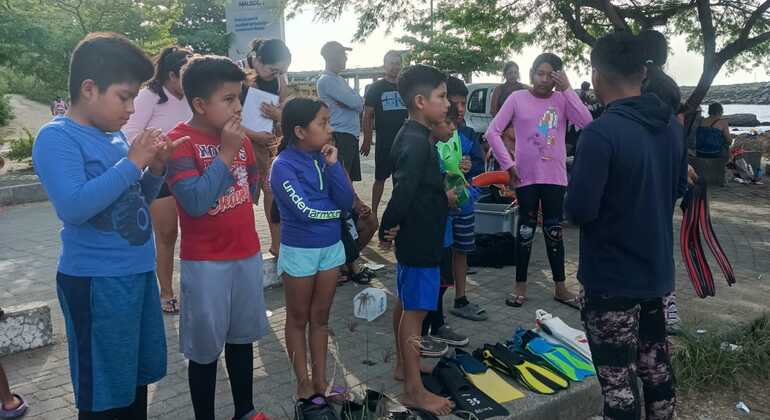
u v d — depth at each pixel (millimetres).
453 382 3367
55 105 16078
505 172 4848
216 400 3383
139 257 2377
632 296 2572
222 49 25438
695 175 3348
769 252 6871
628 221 2533
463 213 4488
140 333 2492
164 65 4203
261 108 4918
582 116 4676
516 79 9211
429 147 3053
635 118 2510
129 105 2285
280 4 8781
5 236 7629
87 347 2283
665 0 13352
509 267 6059
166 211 4406
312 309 3221
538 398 3332
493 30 14383
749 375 4180
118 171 2178
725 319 4734
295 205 2973
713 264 6336
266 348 4055
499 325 4512
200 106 2613
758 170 12969
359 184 11773
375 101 6723
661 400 2924
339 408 3225
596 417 3592
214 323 2773
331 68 6102
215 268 2748
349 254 4359
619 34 2629
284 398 3391
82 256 2252
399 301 3492
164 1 13594
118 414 2637
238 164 2818
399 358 3576
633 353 2684
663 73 3459
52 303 5035
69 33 12742
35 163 2195
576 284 5504
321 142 3023
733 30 13570
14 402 3199
